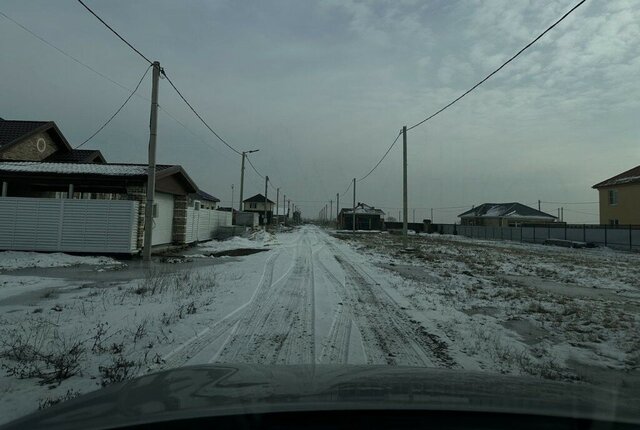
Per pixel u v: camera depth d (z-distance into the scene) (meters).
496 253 31.55
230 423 1.91
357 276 15.56
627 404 2.70
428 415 2.01
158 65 17.77
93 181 21.00
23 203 19.73
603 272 19.73
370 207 101.19
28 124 26.83
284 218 128.62
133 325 7.65
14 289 11.05
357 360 6.15
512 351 6.86
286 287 12.61
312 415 1.98
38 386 4.88
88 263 17.39
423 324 8.53
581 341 7.69
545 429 1.98
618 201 46.56
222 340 7.00
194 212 31.22
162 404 2.12
